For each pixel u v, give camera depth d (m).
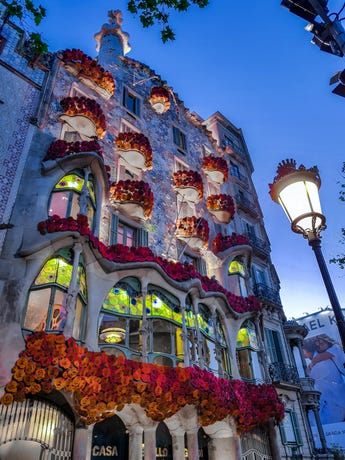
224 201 21.00
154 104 21.06
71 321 9.23
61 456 8.60
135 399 9.59
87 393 8.59
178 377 10.88
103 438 11.31
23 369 7.82
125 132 16.95
